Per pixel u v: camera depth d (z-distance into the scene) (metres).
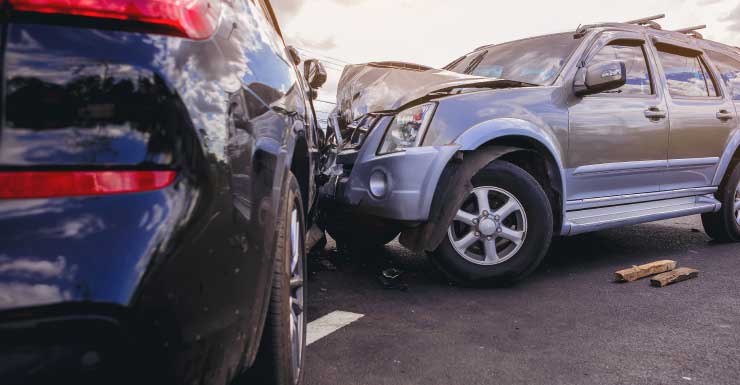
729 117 5.18
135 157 1.01
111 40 1.03
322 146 4.14
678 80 4.91
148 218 1.00
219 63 1.26
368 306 3.25
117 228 0.98
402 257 4.58
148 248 0.99
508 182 3.58
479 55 5.03
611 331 2.84
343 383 2.21
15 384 0.90
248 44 1.60
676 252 4.96
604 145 4.07
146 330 0.98
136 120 1.02
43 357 0.92
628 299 3.43
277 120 1.76
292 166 2.53
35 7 0.99
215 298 1.12
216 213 1.12
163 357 1.00
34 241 0.93
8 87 0.96
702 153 4.93
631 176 4.34
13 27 0.98
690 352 2.56
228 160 1.19
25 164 0.95
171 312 1.01
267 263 1.43
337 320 2.99
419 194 3.38
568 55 4.17
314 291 3.58
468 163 3.46
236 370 1.26
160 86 1.05
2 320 0.90
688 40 5.28
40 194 0.95
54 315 0.92
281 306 1.70
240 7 1.64
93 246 0.96
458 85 3.74
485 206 3.55
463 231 3.67
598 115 4.04
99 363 0.95
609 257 4.70
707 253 4.92
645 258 4.69
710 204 5.08
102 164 0.99
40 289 0.92
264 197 1.42
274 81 1.86
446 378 2.26
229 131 1.23
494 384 2.21
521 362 2.43
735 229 5.33
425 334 2.78
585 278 3.97
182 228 1.03
